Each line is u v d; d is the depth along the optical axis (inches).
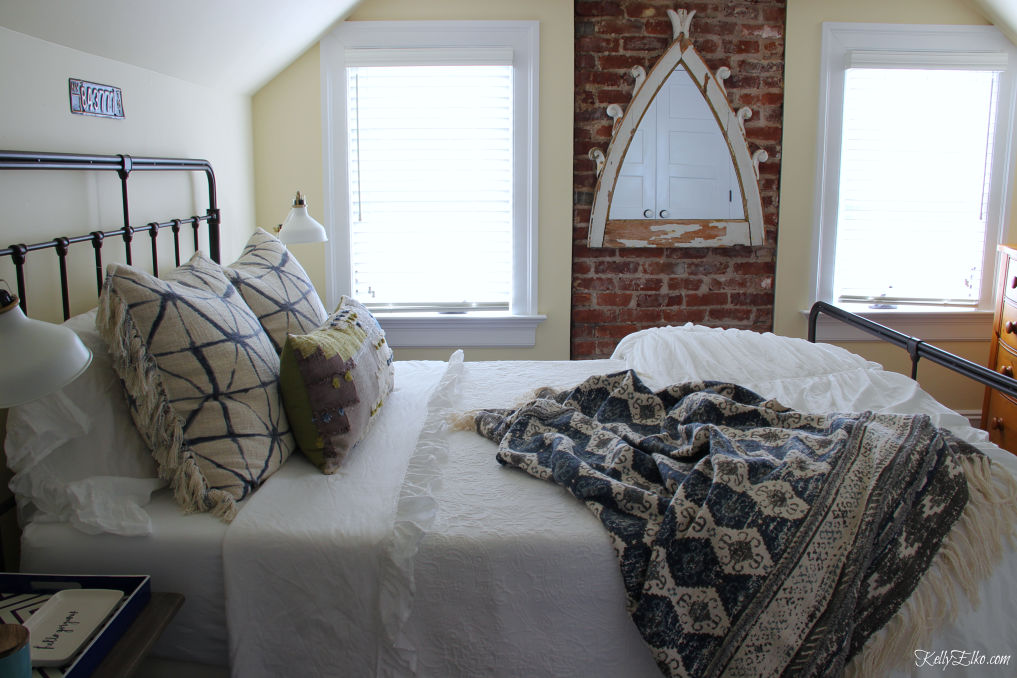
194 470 60.4
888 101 131.8
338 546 56.9
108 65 81.3
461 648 57.7
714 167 130.3
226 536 57.6
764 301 137.3
